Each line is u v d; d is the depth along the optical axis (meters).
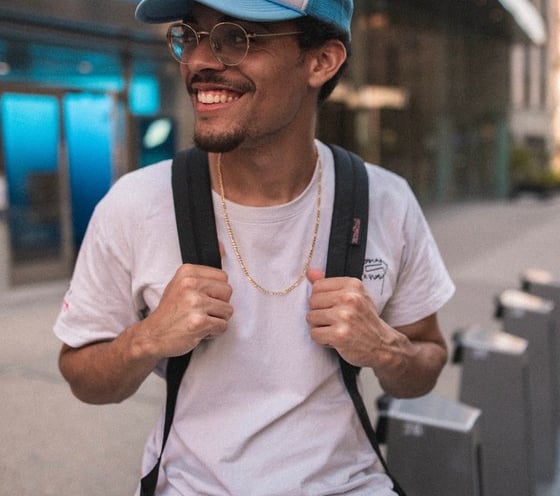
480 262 9.38
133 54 7.61
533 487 3.07
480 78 19.95
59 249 7.46
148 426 3.76
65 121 7.34
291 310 1.33
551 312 3.59
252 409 1.31
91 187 7.68
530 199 21.95
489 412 3.03
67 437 3.62
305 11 1.19
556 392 3.70
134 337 1.25
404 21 14.17
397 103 14.09
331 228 1.37
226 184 1.34
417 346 1.47
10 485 3.12
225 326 1.22
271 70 1.21
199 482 1.29
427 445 2.09
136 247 1.33
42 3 6.12
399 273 1.48
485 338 3.11
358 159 1.45
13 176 6.96
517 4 17.36
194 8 1.24
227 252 1.34
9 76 6.82
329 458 1.31
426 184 16.34
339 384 1.36
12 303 6.49
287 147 1.32
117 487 3.14
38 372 4.58
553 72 31.41
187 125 8.35
